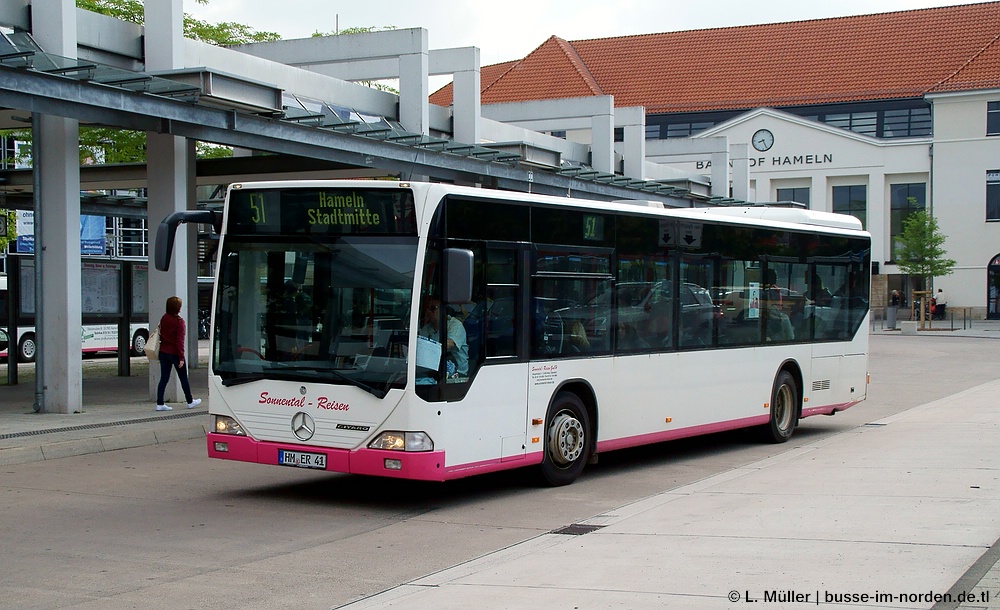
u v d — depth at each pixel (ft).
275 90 52.90
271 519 30.91
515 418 33.73
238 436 32.71
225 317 33.24
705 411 43.19
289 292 32.32
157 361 55.36
